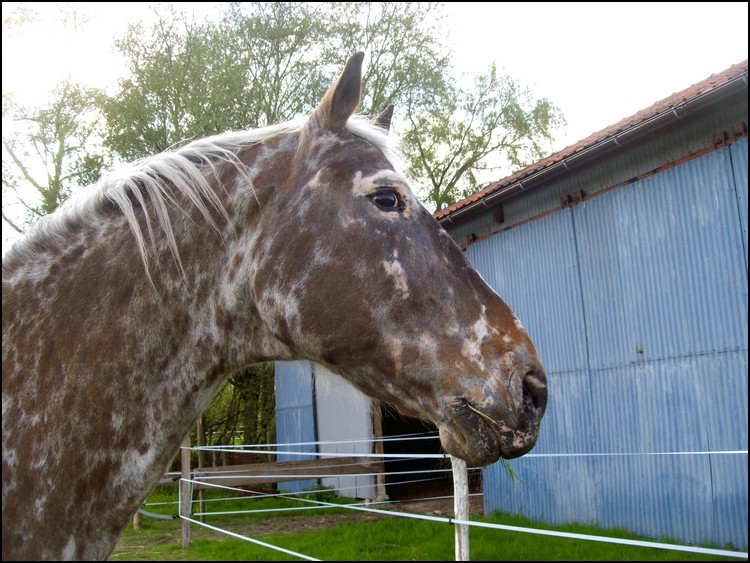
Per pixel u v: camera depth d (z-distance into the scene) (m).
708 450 6.14
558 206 8.04
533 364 1.65
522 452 1.60
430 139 20.20
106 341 1.65
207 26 11.92
